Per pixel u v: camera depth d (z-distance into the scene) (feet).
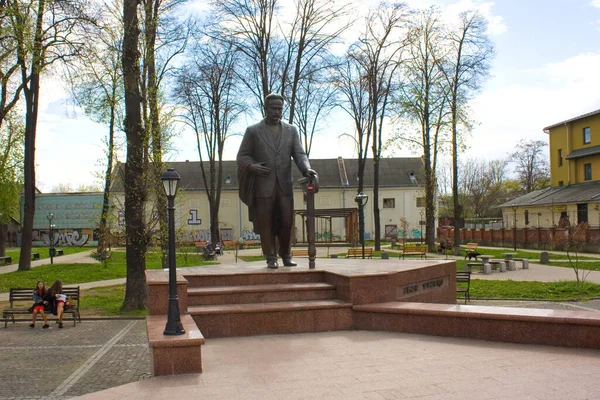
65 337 39.60
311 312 28.22
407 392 17.42
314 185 34.04
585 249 121.70
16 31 52.90
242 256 119.75
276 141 33.91
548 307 48.21
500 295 55.31
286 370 20.57
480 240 167.53
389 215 194.90
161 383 19.26
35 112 90.48
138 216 52.95
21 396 23.72
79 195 192.24
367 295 29.32
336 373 19.98
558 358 21.71
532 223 165.99
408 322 27.68
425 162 117.70
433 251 118.73
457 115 107.86
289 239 35.32
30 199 89.92
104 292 65.41
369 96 118.32
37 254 123.85
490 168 262.26
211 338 26.99
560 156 163.84
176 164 200.64
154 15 62.59
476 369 20.21
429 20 106.63
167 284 27.45
